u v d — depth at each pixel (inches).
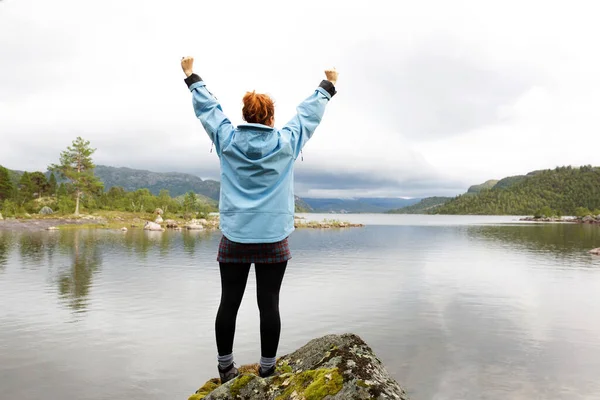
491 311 579.2
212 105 116.2
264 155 104.4
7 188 4217.5
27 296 646.5
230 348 119.7
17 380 340.5
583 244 1801.2
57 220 3171.8
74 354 398.6
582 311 582.6
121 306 586.6
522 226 4030.5
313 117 115.5
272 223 106.4
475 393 324.8
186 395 319.6
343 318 535.8
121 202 4458.7
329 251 1451.8
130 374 355.6
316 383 104.7
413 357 399.2
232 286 114.0
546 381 346.9
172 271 914.1
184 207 4576.8
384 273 928.3
